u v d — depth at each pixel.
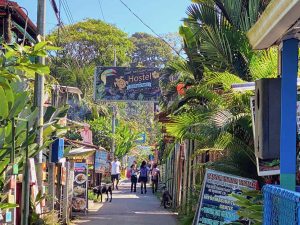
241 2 11.89
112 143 36.94
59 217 13.95
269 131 5.29
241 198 8.16
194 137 9.85
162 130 20.34
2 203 8.62
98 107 37.09
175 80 17.91
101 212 17.94
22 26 13.61
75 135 22.56
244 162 9.84
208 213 9.86
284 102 5.19
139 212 18.39
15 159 9.73
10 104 8.72
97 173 23.03
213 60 11.55
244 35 11.04
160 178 35.75
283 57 5.26
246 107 9.30
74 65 36.84
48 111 12.04
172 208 19.80
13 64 5.91
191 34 14.05
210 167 10.33
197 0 12.93
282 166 5.12
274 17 4.46
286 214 3.90
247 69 10.88
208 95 10.03
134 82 31.66
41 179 12.07
